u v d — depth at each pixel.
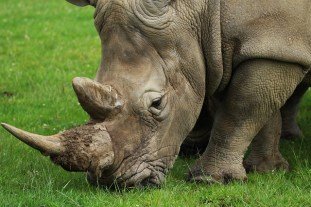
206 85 19.11
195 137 22.77
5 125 16.30
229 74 18.92
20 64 34.97
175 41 17.98
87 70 33.81
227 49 18.64
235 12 18.45
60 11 47.44
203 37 18.53
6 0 51.84
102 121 17.27
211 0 18.42
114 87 17.36
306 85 22.48
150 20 17.67
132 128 17.47
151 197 17.67
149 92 17.50
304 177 19.86
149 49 17.75
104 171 17.42
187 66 18.20
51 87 31.14
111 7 17.73
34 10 48.06
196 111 18.64
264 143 20.94
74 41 39.41
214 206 17.88
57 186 19.11
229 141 19.42
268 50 18.36
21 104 29.09
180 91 18.14
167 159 18.22
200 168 19.62
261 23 18.44
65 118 27.38
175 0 18.19
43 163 21.44
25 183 19.42
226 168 19.39
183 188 18.78
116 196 17.75
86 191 18.45
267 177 20.12
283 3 18.50
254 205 17.78
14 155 22.22
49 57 36.25
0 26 42.97
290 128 24.86
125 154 17.42
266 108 19.14
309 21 18.78
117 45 17.67
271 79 18.75
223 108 19.50
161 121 17.83
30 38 40.03
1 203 17.70
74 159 16.53
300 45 18.67
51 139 16.56
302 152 22.78
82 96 16.73
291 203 17.97
